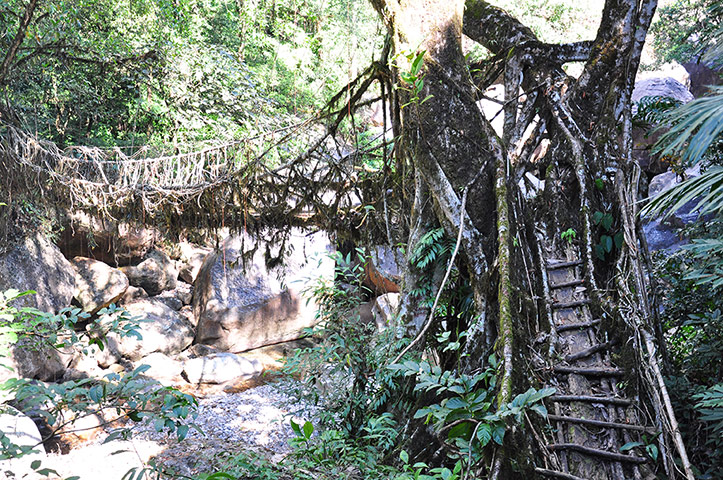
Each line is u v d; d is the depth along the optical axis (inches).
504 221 150.5
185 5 389.7
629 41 161.0
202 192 226.4
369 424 156.5
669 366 147.5
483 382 147.1
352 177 225.8
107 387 91.0
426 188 172.4
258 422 282.8
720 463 126.1
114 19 357.7
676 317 177.5
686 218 337.4
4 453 85.3
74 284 358.9
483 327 151.9
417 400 160.9
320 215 231.6
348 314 196.4
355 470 142.6
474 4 199.5
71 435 258.5
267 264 245.6
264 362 392.8
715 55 116.7
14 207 299.0
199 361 353.1
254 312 414.0
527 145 169.0
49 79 352.2
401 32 164.2
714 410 117.6
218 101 390.3
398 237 209.5
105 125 414.9
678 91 364.8
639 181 153.9
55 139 369.4
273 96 468.8
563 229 154.3
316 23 564.4
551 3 517.3
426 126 162.9
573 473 116.9
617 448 119.2
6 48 299.3
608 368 129.4
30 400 87.4
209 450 205.0
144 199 228.4
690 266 179.0
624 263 139.9
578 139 159.3
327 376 188.2
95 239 395.5
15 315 105.3
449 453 139.2
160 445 245.3
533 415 124.0
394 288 337.4
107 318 370.9
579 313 141.1
